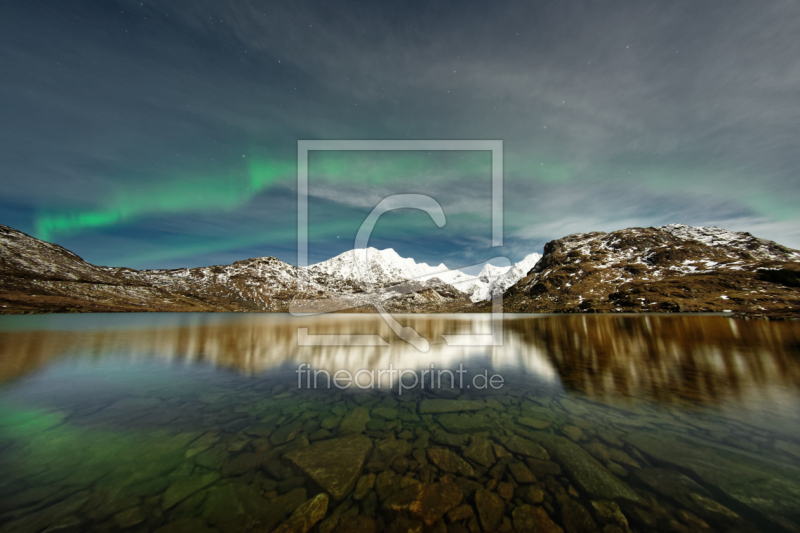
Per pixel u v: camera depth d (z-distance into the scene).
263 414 10.56
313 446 8.27
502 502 5.96
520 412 10.61
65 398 12.05
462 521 5.50
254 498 6.11
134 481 6.64
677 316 63.53
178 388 13.48
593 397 12.01
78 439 8.58
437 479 6.74
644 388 12.99
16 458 7.51
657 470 6.91
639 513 5.57
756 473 6.71
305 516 5.61
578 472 6.91
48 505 5.82
